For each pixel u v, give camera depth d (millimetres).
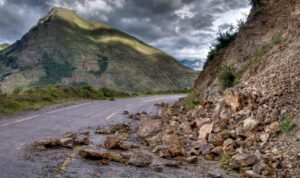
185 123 14195
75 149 9773
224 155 9781
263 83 13781
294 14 16828
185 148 11070
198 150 10578
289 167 8250
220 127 11984
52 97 27281
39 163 7961
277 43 16500
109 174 7488
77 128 14102
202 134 12016
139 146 11281
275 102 11844
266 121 11055
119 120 18031
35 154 8820
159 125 13727
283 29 17000
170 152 9883
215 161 9672
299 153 8625
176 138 11398
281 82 12906
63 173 7270
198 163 9328
